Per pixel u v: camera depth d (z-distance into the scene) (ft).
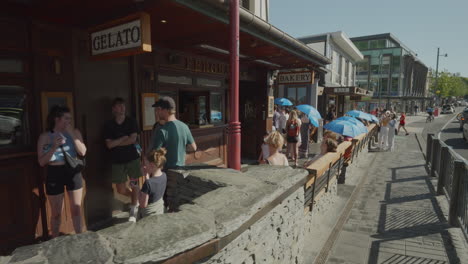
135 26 9.07
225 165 24.67
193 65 19.89
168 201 11.46
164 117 11.62
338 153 18.40
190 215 6.40
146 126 15.84
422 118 127.44
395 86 141.79
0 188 10.11
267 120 29.01
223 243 5.99
